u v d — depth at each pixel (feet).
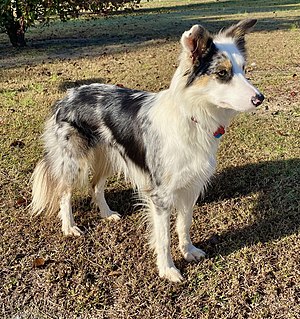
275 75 7.19
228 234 3.43
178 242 3.40
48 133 3.53
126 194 4.05
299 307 2.72
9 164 4.49
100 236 3.47
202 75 2.61
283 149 4.64
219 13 16.58
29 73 7.80
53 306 2.81
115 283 2.98
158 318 2.70
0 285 2.98
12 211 3.77
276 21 13.33
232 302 2.77
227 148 4.71
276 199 3.81
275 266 3.06
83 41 11.18
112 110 3.25
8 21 10.07
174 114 2.77
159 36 11.40
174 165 2.82
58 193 3.51
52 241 3.41
